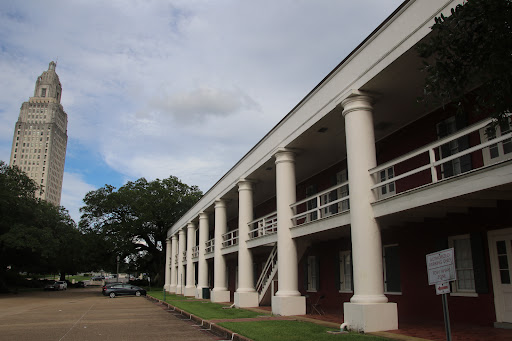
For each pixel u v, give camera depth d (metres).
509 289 9.78
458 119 11.37
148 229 49.66
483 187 7.56
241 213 20.09
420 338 8.44
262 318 13.84
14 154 148.38
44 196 145.12
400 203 9.63
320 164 18.52
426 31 8.61
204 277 28.55
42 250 42.69
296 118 14.78
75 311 22.48
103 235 47.34
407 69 9.99
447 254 5.59
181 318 17.05
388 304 9.96
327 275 17.86
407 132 13.80
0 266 51.41
